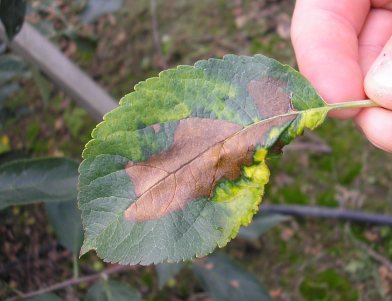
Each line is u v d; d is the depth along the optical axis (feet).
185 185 0.46
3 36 0.81
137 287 1.07
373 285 1.09
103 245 0.43
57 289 0.84
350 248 1.13
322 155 1.21
